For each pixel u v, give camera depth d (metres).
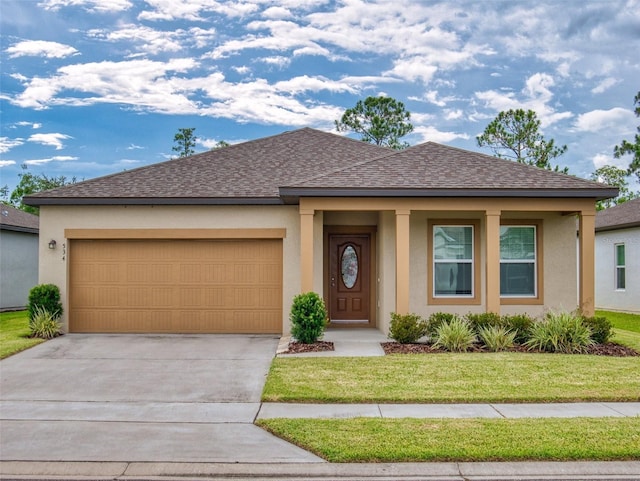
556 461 5.52
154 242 13.53
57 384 8.70
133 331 13.47
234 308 13.45
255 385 8.60
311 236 12.12
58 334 13.08
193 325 13.47
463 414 7.02
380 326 13.77
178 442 6.12
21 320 16.83
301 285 12.13
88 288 13.50
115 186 13.88
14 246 21.09
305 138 17.86
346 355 10.49
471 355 10.40
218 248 13.52
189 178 14.47
